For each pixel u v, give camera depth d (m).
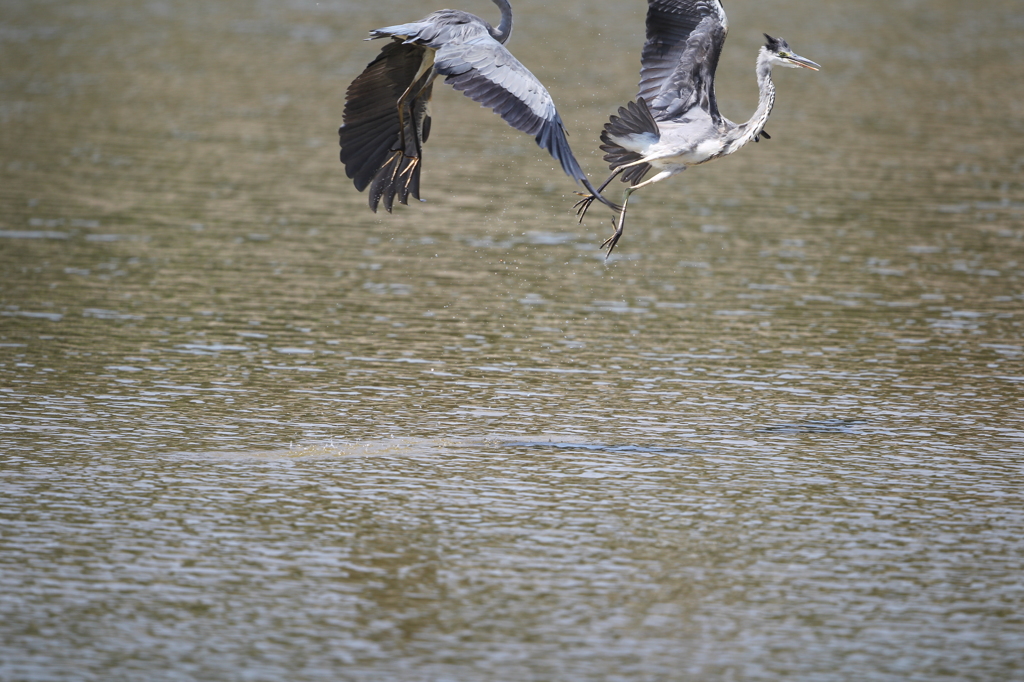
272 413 13.20
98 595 9.15
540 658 8.41
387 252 20.66
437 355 15.47
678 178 26.97
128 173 25.45
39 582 9.30
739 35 46.22
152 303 17.23
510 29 10.33
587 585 9.50
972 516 10.93
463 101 35.91
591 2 54.84
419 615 8.98
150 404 13.34
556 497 11.17
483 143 30.08
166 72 37.78
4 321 16.11
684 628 8.87
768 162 28.36
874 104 35.50
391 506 10.90
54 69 37.38
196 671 8.15
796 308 17.97
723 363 15.43
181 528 10.32
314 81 37.16
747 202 24.88
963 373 15.16
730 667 8.35
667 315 17.55
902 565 9.95
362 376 14.55
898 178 26.92
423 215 23.34
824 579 9.69
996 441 12.83
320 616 8.93
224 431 12.61
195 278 18.61
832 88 37.66
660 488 11.44
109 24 46.75
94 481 11.20
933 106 35.41
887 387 14.59
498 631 8.77
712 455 12.32
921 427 13.23
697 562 9.94
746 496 11.30
